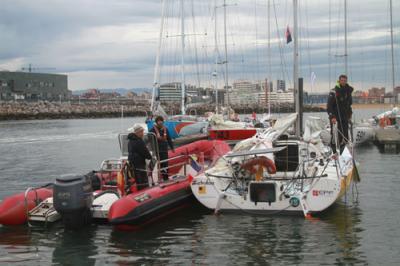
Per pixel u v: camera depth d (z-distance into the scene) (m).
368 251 7.50
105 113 85.81
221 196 9.59
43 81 116.94
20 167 19.31
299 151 10.32
